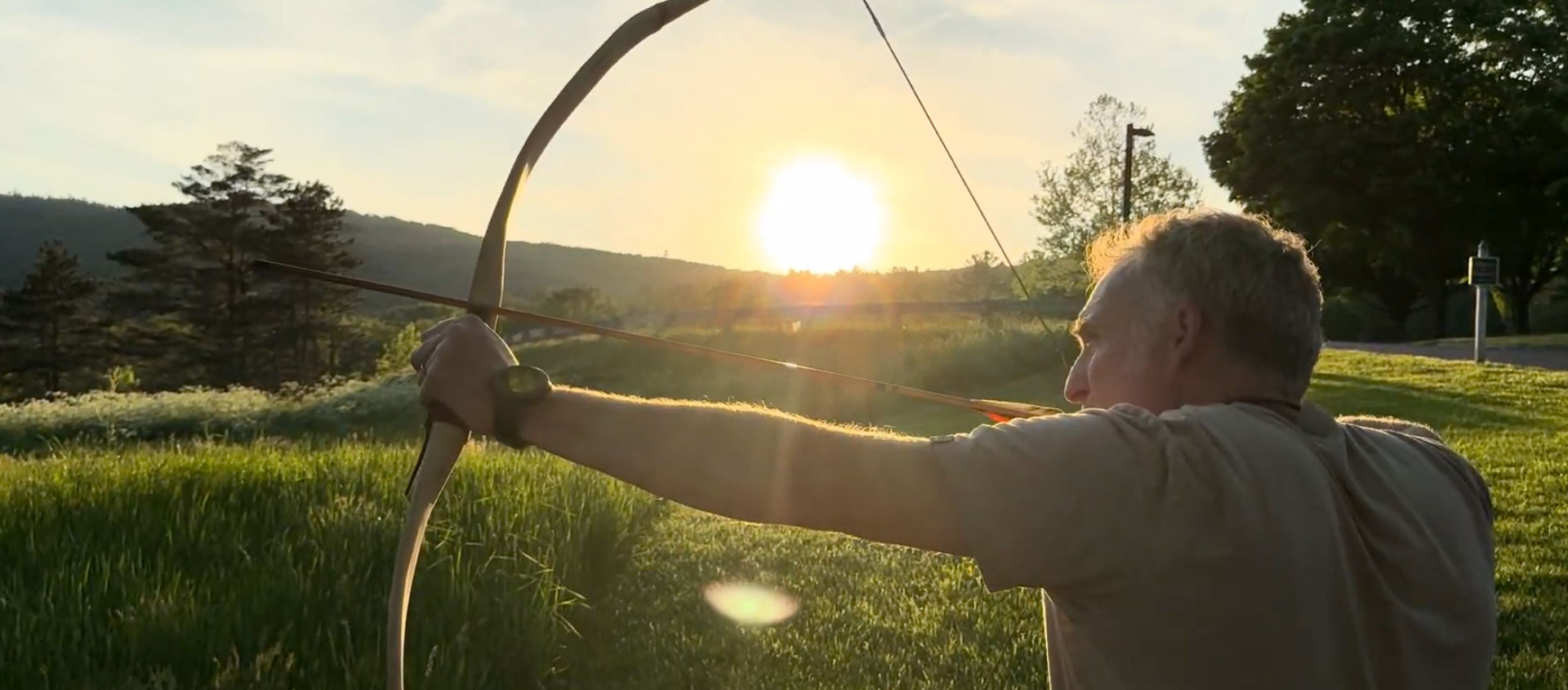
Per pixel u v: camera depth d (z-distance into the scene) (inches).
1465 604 54.6
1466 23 1251.8
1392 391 524.4
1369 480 54.3
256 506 218.2
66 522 201.9
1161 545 47.9
